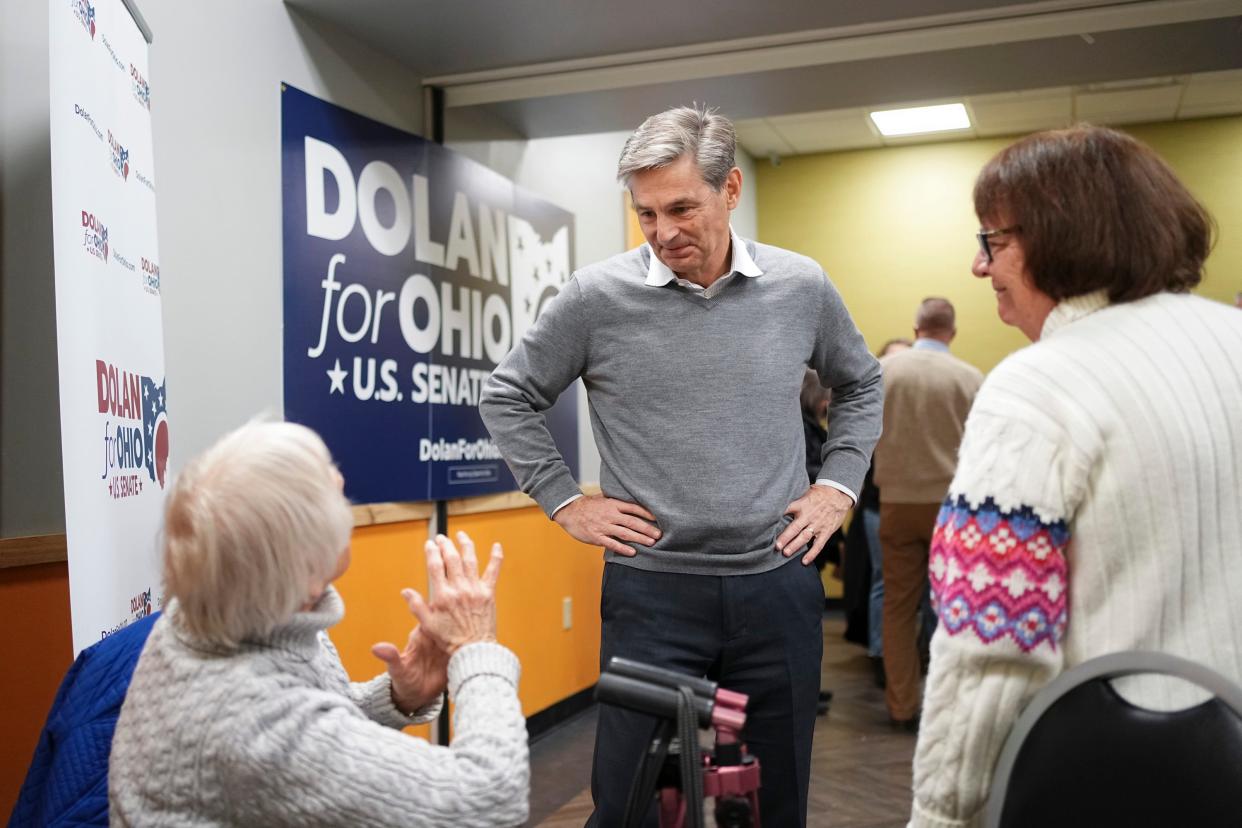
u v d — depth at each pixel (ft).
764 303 6.53
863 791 12.12
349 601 10.99
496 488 13.75
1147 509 3.69
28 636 7.37
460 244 12.93
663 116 6.33
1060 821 3.65
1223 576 3.70
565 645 15.94
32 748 7.36
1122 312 3.93
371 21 10.77
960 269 25.03
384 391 11.43
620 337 6.53
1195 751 3.53
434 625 4.26
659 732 3.80
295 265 10.19
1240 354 3.82
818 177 25.91
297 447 3.80
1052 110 22.50
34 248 7.52
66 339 5.56
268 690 3.63
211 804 3.57
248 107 9.64
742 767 3.78
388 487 11.48
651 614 6.34
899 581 14.84
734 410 6.37
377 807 3.59
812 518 6.57
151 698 3.74
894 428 14.71
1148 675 3.69
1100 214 3.92
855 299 25.64
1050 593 3.74
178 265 8.82
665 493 6.36
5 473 7.29
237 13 9.55
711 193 6.26
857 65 11.73
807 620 6.53
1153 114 23.03
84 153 5.91
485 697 4.01
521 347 6.90
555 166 16.02
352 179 10.99
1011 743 3.74
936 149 25.17
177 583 3.62
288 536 3.63
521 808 3.84
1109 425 3.72
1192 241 4.02
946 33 11.08
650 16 10.61
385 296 11.47
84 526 5.71
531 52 11.63
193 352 8.96
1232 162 23.13
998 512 3.76
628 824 3.78
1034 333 4.32
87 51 6.03
